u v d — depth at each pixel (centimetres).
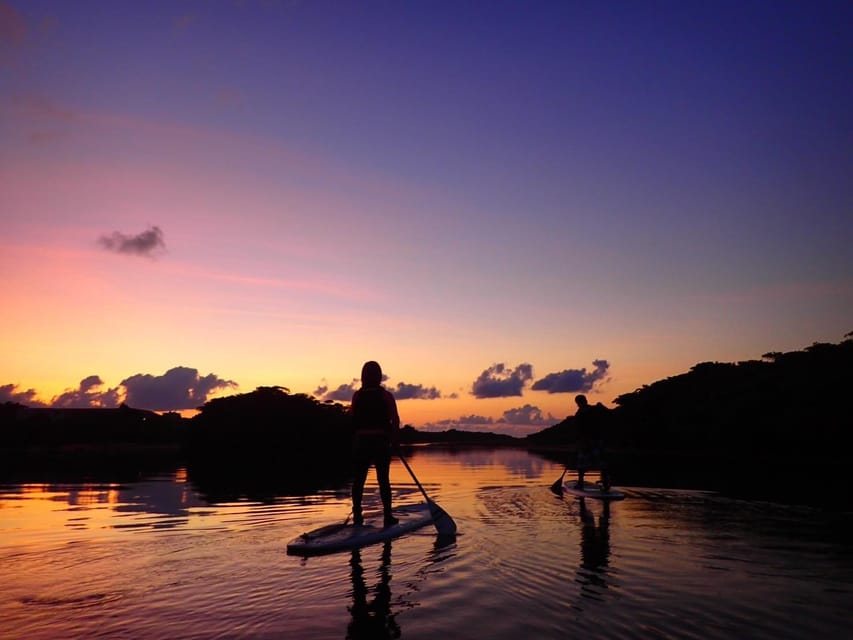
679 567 478
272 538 617
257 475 1545
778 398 2941
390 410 702
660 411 3653
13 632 329
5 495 1053
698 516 766
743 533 638
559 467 1955
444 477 1498
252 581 437
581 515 780
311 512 817
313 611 365
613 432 4100
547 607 372
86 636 323
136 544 583
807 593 403
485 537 620
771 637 318
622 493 1045
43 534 643
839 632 326
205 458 2597
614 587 418
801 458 2606
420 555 529
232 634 325
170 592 408
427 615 356
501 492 1096
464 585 425
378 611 364
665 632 326
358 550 554
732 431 3031
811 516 760
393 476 1539
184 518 762
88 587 422
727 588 414
